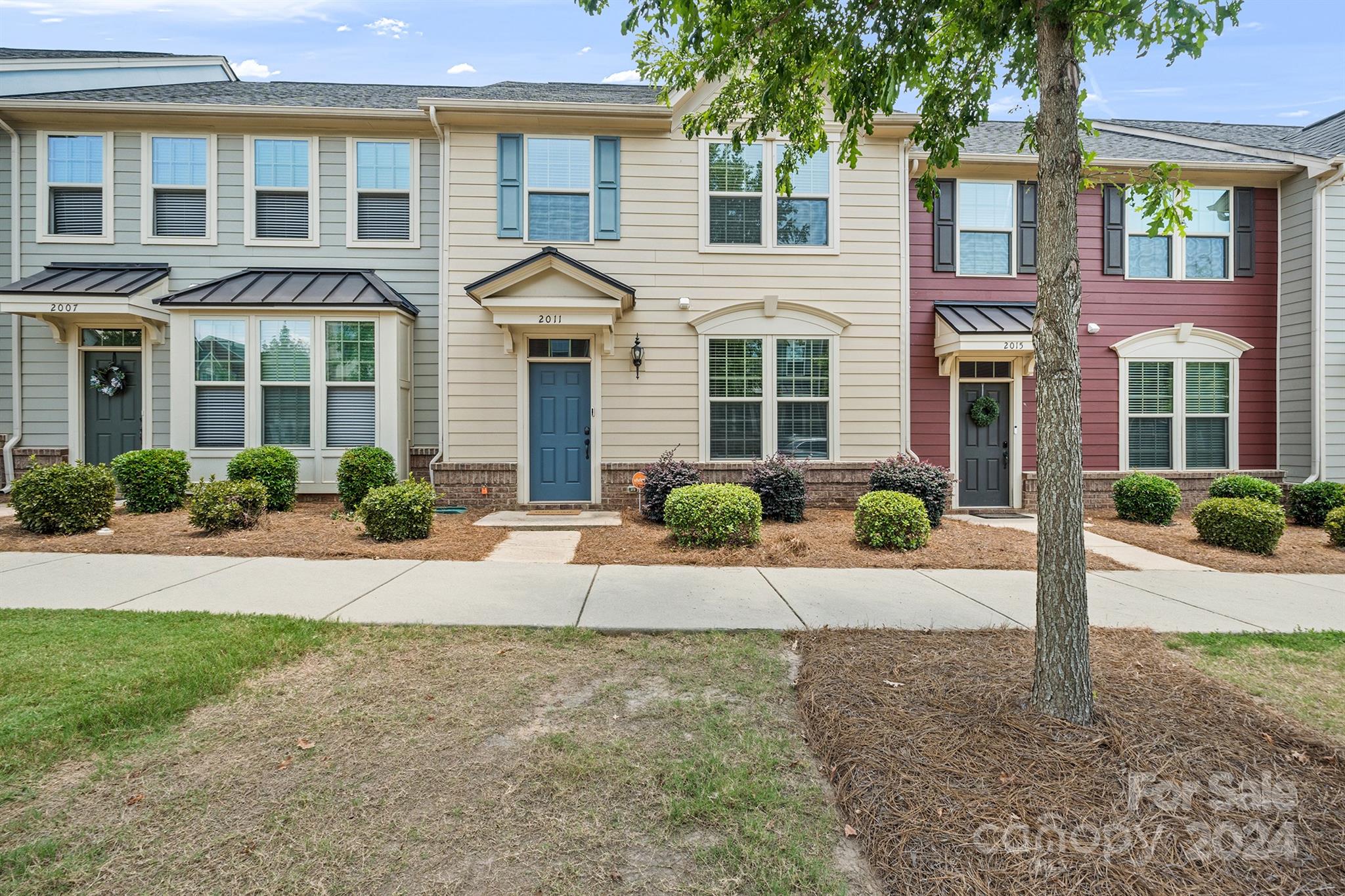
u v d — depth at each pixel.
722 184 9.66
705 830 2.28
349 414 8.95
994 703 3.08
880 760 2.58
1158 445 10.49
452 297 9.34
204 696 3.14
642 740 2.87
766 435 9.64
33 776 2.47
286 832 2.21
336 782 2.51
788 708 3.21
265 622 4.18
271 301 8.67
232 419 8.80
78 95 9.60
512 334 9.25
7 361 9.48
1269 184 10.52
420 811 2.34
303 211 9.70
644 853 2.16
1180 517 9.73
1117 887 1.96
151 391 9.45
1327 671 3.70
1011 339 9.25
